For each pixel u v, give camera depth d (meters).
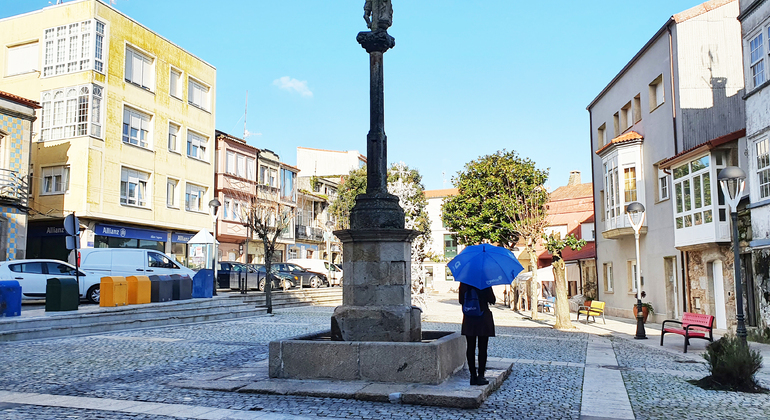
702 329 13.59
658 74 23.11
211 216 36.28
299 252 47.62
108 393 7.34
